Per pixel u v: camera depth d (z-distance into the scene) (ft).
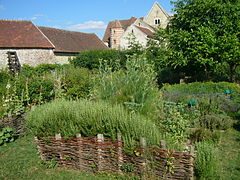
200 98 23.36
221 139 16.76
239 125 19.36
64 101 16.75
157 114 17.31
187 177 10.49
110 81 20.17
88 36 110.73
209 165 11.35
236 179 11.60
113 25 138.72
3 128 17.84
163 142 10.74
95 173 12.64
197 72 33.24
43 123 13.89
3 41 71.46
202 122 18.69
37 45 77.46
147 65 21.29
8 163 14.35
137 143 11.36
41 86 25.80
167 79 39.11
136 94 17.65
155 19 114.93
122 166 12.04
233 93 23.68
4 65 70.74
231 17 26.86
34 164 14.12
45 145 13.82
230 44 25.44
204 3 28.25
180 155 10.44
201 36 26.91
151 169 11.25
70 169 13.34
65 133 13.21
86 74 35.73
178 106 20.43
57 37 90.48
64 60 87.35
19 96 23.84
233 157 13.97
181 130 15.69
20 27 79.87
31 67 69.92
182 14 30.01
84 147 12.66
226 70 33.27
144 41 96.37
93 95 24.25
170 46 32.89
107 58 69.51
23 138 18.99
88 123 12.82
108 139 12.14
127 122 12.25
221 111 21.59
